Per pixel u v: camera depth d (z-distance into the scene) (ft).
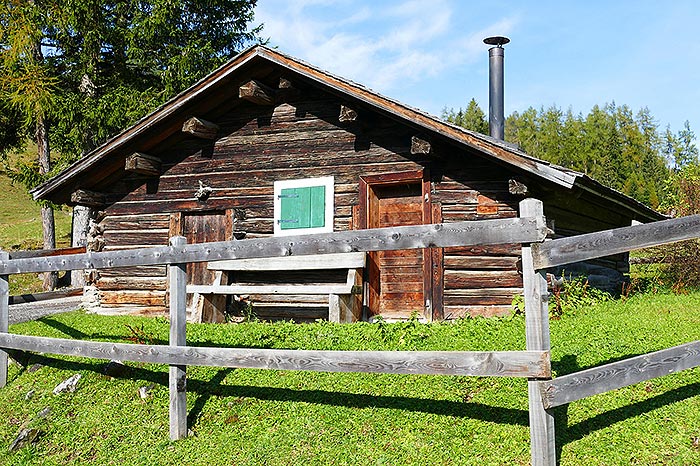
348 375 20.24
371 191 32.89
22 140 69.77
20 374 24.59
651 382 17.79
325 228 33.01
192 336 26.40
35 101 57.47
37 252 39.42
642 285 44.47
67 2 59.72
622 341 21.50
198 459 16.93
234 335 26.22
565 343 21.58
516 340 22.20
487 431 15.92
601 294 34.09
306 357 16.57
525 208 13.83
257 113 35.17
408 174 31.68
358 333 25.20
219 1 71.46
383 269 33.06
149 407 20.44
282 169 34.37
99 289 38.19
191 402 20.02
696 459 14.03
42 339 22.43
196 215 36.50
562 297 30.66
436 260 30.96
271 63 32.63
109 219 38.09
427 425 16.63
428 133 29.73
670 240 13.43
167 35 67.67
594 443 14.96
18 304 36.91
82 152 63.72
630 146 175.94
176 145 36.86
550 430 13.80
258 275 34.91
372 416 17.43
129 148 35.73
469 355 14.43
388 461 15.30
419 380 19.11
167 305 36.37
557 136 195.21
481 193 30.35
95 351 20.49
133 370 23.09
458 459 14.99
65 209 110.52
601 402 16.84
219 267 33.81
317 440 16.76
